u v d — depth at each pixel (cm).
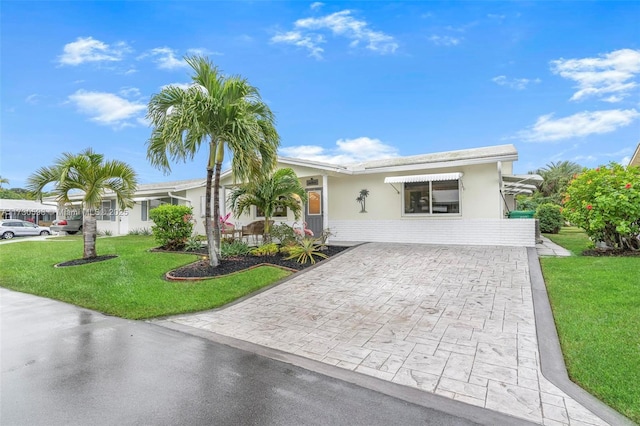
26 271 1049
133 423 307
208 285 827
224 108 883
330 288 811
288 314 646
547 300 652
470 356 451
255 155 961
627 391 353
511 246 1216
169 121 852
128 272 960
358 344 498
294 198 1280
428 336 520
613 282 688
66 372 410
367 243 1415
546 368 415
